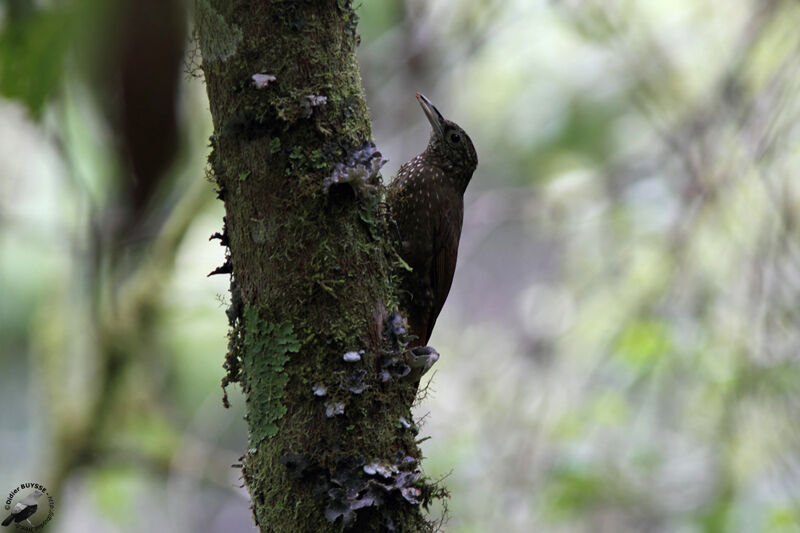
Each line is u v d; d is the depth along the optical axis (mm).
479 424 11484
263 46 4426
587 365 11625
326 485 4348
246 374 4598
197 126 7938
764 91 10203
